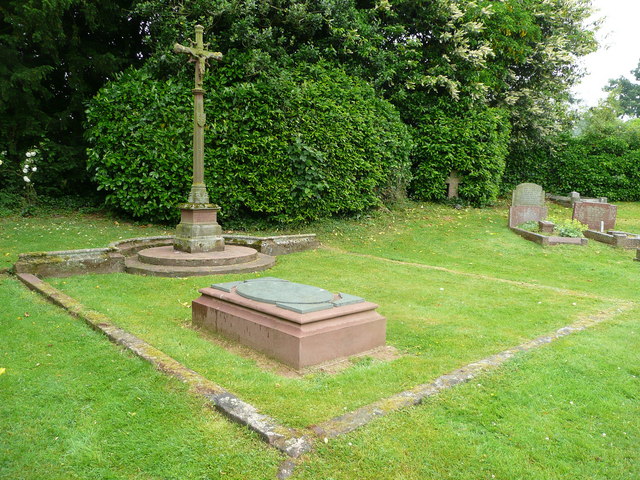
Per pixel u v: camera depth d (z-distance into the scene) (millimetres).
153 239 9438
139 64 14336
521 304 6473
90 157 11234
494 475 2652
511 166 21141
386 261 9430
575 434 3113
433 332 5109
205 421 3035
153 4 11602
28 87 11914
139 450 2738
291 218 12016
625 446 3010
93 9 12266
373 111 13297
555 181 21547
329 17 12883
